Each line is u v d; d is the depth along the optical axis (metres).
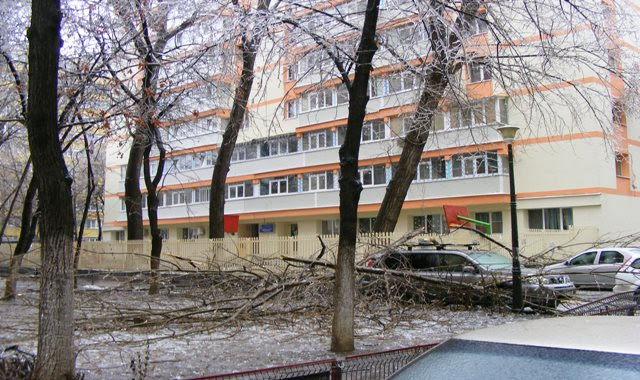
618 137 15.10
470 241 22.03
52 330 5.95
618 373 2.46
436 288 12.72
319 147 36.50
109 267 25.06
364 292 11.84
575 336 2.86
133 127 17.14
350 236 8.49
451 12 11.42
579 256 19.14
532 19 10.45
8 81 14.95
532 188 27.38
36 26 6.07
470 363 2.84
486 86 21.41
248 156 40.50
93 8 12.95
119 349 8.01
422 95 12.78
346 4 12.04
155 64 13.46
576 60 12.32
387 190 16.80
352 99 8.48
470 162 28.77
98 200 44.69
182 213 43.00
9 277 13.19
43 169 6.07
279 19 9.94
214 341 9.21
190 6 11.76
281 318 10.53
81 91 13.82
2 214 32.53
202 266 18.47
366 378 4.30
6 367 5.74
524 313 12.59
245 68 13.34
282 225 40.31
